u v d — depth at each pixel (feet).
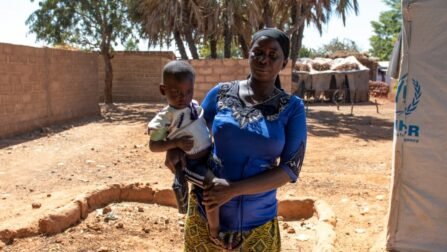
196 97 53.16
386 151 37.42
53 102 53.67
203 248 9.41
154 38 70.13
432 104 15.44
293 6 70.79
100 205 21.66
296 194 23.36
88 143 39.73
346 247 16.62
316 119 64.39
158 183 24.17
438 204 15.69
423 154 15.72
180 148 9.07
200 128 9.16
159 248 17.17
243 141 8.59
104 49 86.74
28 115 47.44
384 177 27.02
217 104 9.20
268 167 8.82
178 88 8.89
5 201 21.68
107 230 18.63
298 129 8.71
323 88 98.73
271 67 8.68
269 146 8.54
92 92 66.95
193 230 9.46
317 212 20.30
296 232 19.25
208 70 52.65
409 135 15.85
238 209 8.95
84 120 59.72
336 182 25.89
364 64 136.15
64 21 83.66
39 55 50.01
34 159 32.27
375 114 73.10
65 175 27.40
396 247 16.33
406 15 15.49
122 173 28.02
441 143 15.44
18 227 17.37
